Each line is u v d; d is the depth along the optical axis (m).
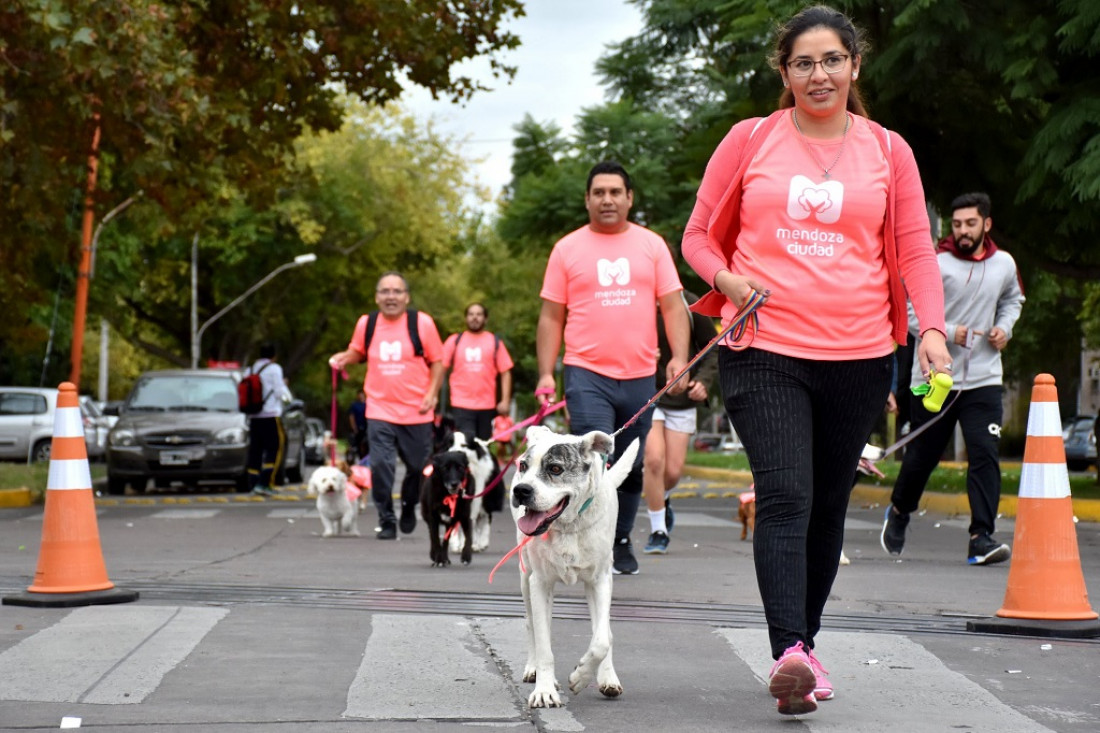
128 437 20.91
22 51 15.27
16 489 18.75
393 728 4.62
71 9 14.96
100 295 36.41
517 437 32.59
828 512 5.09
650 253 8.57
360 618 7.02
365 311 54.00
